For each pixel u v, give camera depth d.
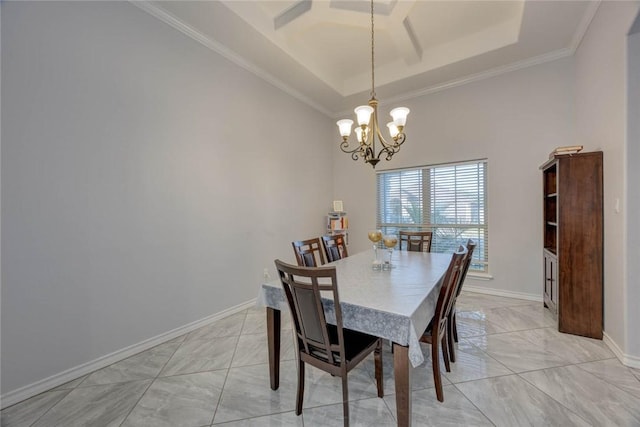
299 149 4.37
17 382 1.78
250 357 2.30
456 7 2.87
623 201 2.06
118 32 2.28
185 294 2.77
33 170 1.84
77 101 2.04
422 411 1.63
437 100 4.10
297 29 3.01
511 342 2.42
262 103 3.69
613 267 2.23
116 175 2.26
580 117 2.99
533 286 3.47
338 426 1.55
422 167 4.26
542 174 3.34
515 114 3.54
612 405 1.64
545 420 1.55
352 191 4.98
